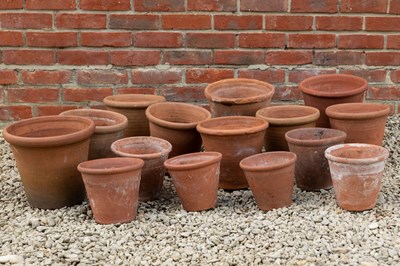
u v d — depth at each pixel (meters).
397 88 4.15
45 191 3.47
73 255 3.16
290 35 4.09
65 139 3.38
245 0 4.05
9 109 4.14
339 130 3.60
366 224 3.30
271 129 3.66
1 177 3.81
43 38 4.07
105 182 3.31
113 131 3.62
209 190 3.44
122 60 4.11
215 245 3.22
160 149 3.59
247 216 3.41
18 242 3.26
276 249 3.17
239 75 4.14
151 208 3.53
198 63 4.12
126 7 4.05
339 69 4.14
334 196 3.54
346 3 4.05
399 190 3.58
